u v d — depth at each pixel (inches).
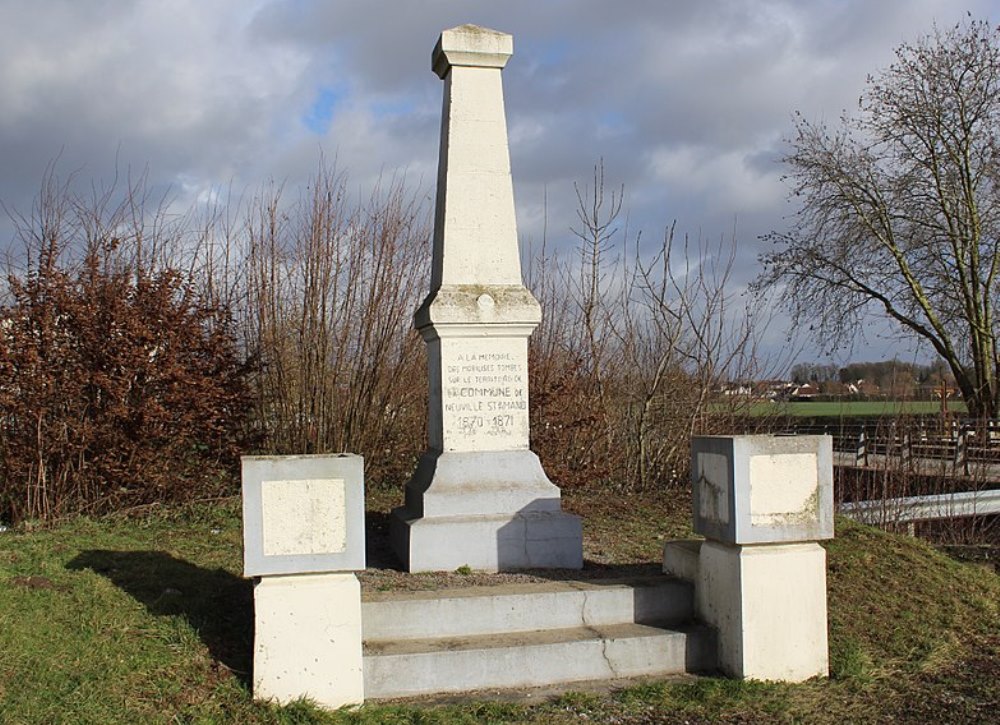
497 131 339.6
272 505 214.4
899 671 253.9
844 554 327.9
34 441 410.6
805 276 1064.8
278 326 535.8
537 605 256.4
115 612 244.7
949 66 973.8
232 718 205.0
